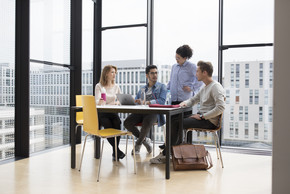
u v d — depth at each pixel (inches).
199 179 109.4
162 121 142.8
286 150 81.0
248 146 163.2
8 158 139.6
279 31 81.1
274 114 82.0
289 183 80.7
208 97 130.4
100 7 196.2
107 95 148.2
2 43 134.3
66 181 106.0
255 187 100.5
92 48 196.5
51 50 165.6
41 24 156.9
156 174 115.9
